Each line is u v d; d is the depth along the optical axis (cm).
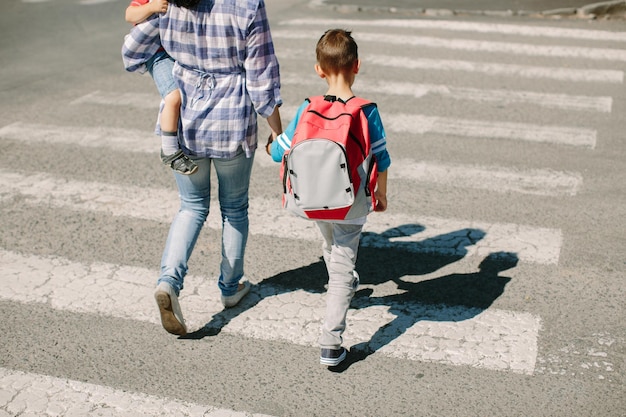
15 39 1097
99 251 546
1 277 511
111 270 521
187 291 496
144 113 813
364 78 909
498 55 1002
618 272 512
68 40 1095
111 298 488
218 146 416
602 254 534
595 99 841
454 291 492
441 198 619
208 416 386
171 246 430
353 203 385
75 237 564
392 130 756
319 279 508
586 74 925
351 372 418
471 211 598
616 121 779
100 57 1013
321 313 471
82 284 504
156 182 654
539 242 550
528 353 430
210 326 460
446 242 552
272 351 436
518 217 588
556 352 431
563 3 1285
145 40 414
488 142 729
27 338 448
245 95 412
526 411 387
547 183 644
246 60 405
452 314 468
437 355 430
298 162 374
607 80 904
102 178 661
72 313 473
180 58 409
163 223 586
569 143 725
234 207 451
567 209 600
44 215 596
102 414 387
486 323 458
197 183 434
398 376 414
